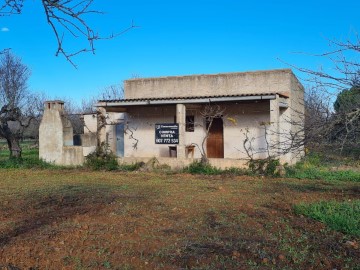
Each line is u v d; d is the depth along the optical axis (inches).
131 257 232.1
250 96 601.0
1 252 240.7
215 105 705.0
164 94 767.7
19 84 1045.8
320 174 570.3
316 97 260.4
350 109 224.2
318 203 358.9
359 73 216.2
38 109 1003.9
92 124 875.4
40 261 227.3
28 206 370.9
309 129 237.0
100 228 291.0
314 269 212.8
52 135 727.1
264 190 457.4
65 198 408.8
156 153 757.9
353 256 229.5
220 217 321.7
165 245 252.5
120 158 683.4
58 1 135.3
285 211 343.0
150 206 364.8
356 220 290.2
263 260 223.8
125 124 784.9
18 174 624.7
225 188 471.8
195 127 730.2
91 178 573.3
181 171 628.7
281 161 645.9
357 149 232.1
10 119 748.6
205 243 255.6
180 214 333.4
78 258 230.5
